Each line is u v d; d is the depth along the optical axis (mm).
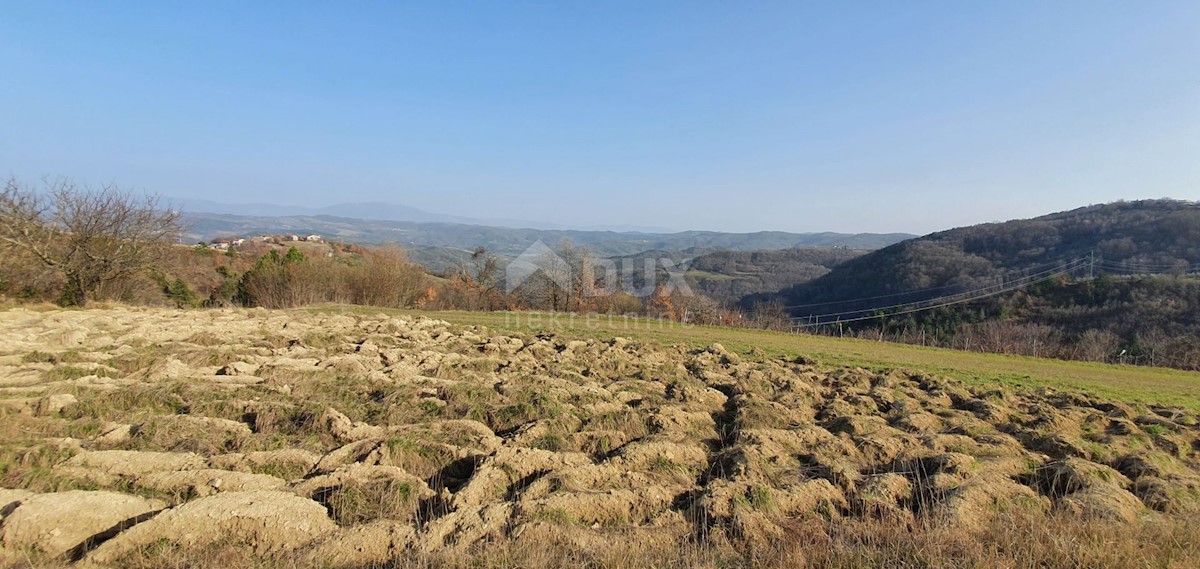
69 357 9188
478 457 6258
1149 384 14750
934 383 12023
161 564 4160
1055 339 28953
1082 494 5941
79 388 7586
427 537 4590
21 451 5488
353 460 6094
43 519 4324
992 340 27766
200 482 5230
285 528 4590
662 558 4562
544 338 16453
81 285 19797
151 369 8805
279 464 5855
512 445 6859
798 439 7582
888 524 5242
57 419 6574
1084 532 4992
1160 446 8297
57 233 19516
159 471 5418
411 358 11375
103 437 6172
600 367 11844
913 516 5461
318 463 5938
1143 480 6605
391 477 5508
